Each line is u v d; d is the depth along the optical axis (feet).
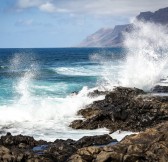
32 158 43.55
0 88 99.55
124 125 64.59
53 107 74.54
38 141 53.52
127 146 43.91
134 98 72.54
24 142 52.80
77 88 105.91
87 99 82.02
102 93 87.86
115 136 59.62
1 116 69.21
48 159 44.11
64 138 58.49
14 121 67.97
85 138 52.39
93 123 65.41
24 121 68.49
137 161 42.01
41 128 64.44
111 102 76.02
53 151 47.65
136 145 43.60
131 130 63.10
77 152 43.83
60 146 48.83
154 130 47.29
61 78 132.05
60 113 73.31
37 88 103.09
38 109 72.84
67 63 231.09
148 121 64.80
